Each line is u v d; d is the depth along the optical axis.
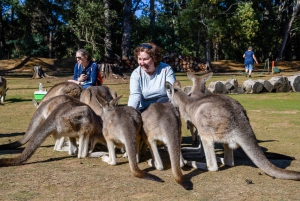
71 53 39.22
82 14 26.17
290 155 5.01
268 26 33.47
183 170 4.32
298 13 33.22
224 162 4.52
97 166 4.46
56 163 4.57
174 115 4.29
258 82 12.71
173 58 26.92
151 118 4.34
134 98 5.23
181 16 26.30
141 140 4.70
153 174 4.16
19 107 9.66
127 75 21.16
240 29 26.38
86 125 4.74
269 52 37.94
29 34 37.44
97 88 5.83
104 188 3.63
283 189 3.63
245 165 4.53
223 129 4.09
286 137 6.17
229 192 3.54
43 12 37.09
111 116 4.43
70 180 3.87
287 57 38.50
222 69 27.45
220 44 38.62
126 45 28.56
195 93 5.88
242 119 4.10
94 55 27.52
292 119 7.88
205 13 25.94
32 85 15.80
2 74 22.81
